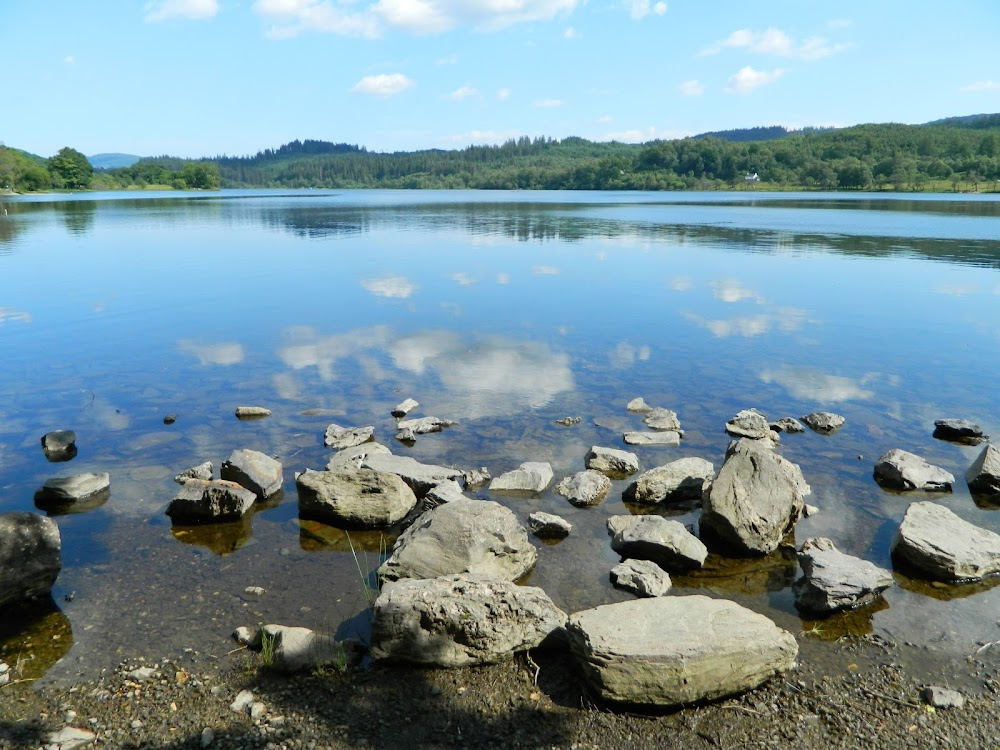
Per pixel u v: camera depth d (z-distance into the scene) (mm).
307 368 14781
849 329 18719
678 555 7398
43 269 29500
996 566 7316
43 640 6094
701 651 5383
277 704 5324
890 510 8711
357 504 8352
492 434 11117
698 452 10438
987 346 16875
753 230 50719
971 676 5727
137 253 35812
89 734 5016
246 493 8672
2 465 9891
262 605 6668
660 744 4996
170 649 5988
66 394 13062
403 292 24141
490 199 127875
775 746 4977
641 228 53156
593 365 15094
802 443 10867
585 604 6754
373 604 6160
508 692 5504
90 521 8336
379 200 123562
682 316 20312
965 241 41938
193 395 13031
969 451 10562
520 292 24234
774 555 7777
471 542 7074
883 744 4996
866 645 6133
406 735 5023
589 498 8844
